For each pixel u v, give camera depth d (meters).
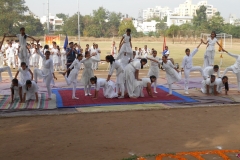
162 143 7.14
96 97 11.81
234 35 75.25
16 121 8.88
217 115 9.69
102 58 30.16
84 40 70.81
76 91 13.34
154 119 9.15
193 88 14.19
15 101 11.26
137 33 84.19
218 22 80.69
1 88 13.94
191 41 66.31
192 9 180.00
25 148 6.79
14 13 56.50
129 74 11.83
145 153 6.51
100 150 6.66
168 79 12.39
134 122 8.83
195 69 12.98
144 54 25.30
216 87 12.60
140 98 11.91
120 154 6.44
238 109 10.44
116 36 85.94
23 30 12.26
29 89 11.23
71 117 9.30
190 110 10.24
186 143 7.16
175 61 28.14
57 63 21.22
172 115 9.62
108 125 8.52
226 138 7.54
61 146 6.90
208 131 8.08
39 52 11.68
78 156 6.33
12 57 22.75
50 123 8.69
